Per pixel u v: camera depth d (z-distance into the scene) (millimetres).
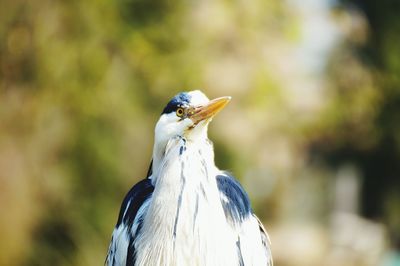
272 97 16250
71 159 14102
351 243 23656
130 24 14531
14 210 13742
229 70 15406
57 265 14023
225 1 15406
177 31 14781
